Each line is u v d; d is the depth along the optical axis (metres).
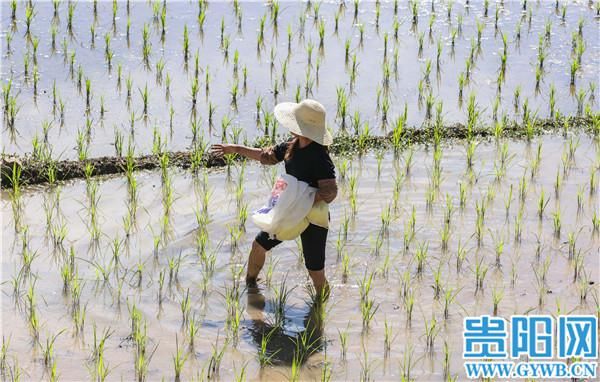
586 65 27.66
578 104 24.42
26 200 18.81
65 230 17.42
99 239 17.16
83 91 24.30
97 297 15.13
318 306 15.01
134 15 30.19
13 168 19.28
